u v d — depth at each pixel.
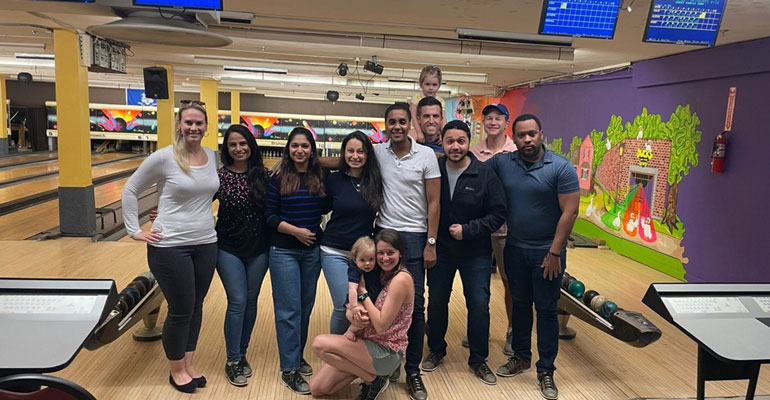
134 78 12.30
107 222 6.80
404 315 2.11
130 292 2.39
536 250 2.31
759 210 3.76
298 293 2.30
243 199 2.23
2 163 12.77
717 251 4.15
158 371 2.44
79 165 5.24
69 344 1.49
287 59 6.88
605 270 4.82
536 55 4.96
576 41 4.12
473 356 2.49
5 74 12.55
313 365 2.57
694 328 1.78
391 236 2.03
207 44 3.07
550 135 7.53
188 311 2.15
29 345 1.48
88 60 5.16
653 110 5.01
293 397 2.25
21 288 1.66
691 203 4.45
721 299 1.91
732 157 4.00
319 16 3.88
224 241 2.28
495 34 4.11
